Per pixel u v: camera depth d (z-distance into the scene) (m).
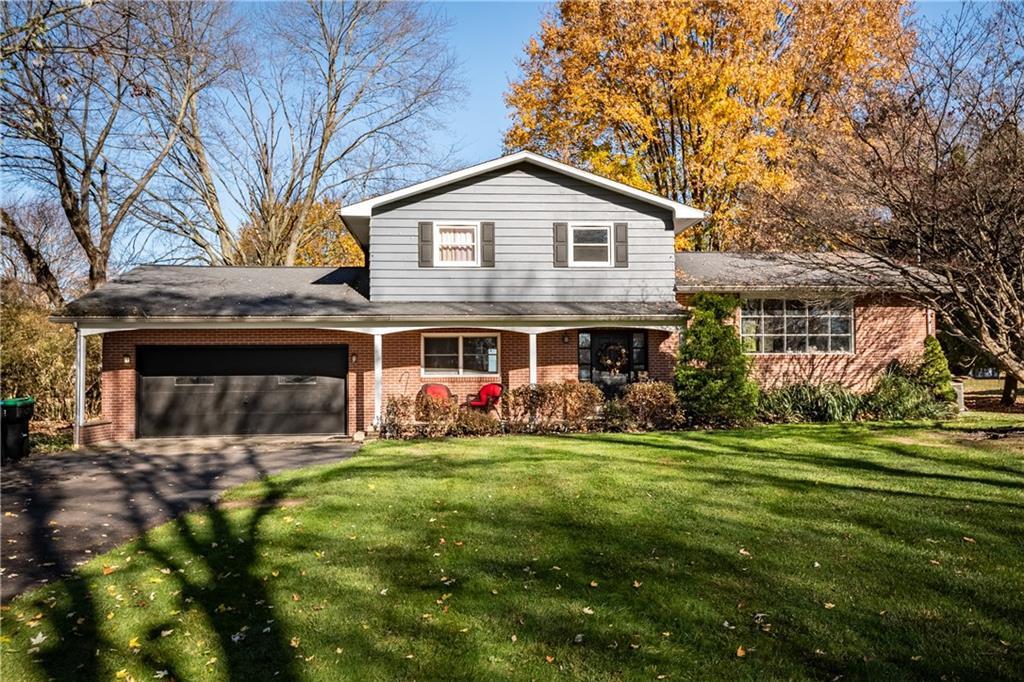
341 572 6.10
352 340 16.81
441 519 7.79
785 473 10.02
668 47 24.69
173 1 21.22
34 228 27.86
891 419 16.58
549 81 26.41
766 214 18.81
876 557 6.24
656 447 12.59
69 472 11.59
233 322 15.23
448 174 16.86
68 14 11.78
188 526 7.80
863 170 12.21
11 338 18.75
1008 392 20.03
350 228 18.95
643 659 4.42
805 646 4.56
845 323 18.53
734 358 15.69
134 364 16.09
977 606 5.14
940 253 11.42
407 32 29.73
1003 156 10.47
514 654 4.52
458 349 17.39
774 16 24.38
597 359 17.83
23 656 4.68
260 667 4.46
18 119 16.45
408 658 4.50
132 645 4.80
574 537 6.99
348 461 11.83
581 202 17.48
